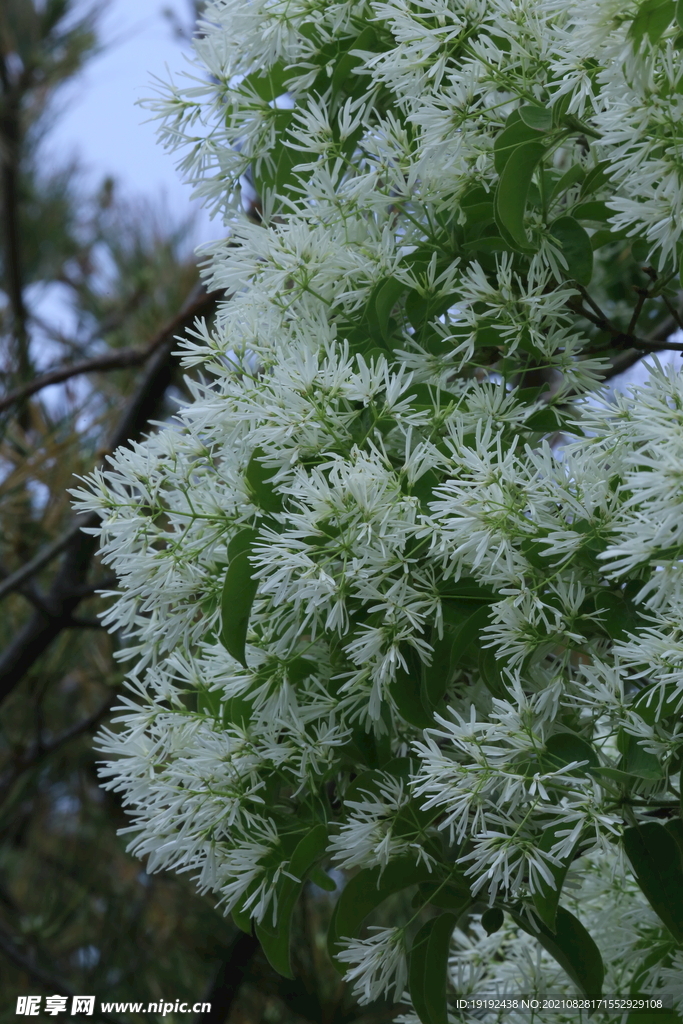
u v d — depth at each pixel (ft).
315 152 5.50
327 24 5.52
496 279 5.49
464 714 5.39
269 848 5.41
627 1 4.93
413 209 5.52
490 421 5.24
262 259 5.57
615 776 5.12
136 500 5.45
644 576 5.16
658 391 5.02
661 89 5.02
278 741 5.51
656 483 4.85
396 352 5.42
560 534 5.12
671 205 5.03
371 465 5.17
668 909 5.15
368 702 5.39
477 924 6.14
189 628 5.45
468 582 5.24
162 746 5.60
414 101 5.32
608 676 5.16
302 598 5.19
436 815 5.32
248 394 5.32
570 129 5.29
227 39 5.52
